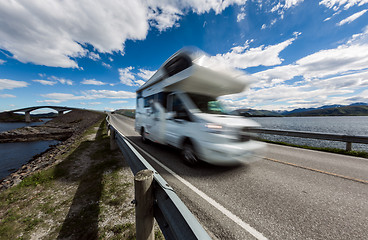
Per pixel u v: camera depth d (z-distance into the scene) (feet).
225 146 10.18
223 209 7.23
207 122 11.12
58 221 7.04
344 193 8.81
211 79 13.38
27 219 7.21
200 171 11.85
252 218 6.63
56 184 10.58
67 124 141.18
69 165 13.99
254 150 11.07
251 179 10.53
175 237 3.32
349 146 18.26
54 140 83.97
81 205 8.16
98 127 50.24
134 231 6.25
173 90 14.92
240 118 12.62
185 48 12.92
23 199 8.95
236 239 5.55
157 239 5.88
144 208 4.30
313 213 6.99
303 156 16.74
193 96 13.52
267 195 8.50
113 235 6.13
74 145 23.54
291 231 5.90
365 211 7.18
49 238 6.10
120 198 8.60
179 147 13.84
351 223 6.35
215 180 10.32
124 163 14.17
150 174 4.48
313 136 20.84
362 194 8.71
